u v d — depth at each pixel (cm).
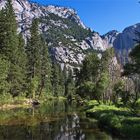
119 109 5684
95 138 3130
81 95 9331
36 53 10825
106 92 8069
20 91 9062
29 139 3112
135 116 4319
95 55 10006
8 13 8575
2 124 4162
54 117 5138
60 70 17862
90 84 8862
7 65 7812
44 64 12131
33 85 9850
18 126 4016
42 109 6769
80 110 6588
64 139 3112
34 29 10956
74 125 4156
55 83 15538
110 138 3089
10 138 3148
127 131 3184
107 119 4109
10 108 6925
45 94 12306
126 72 4394
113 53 8794
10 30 8431
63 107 7588
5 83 7531
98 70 9369
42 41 12419
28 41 10956
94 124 4228
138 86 5634
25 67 9800
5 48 8325
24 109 6650
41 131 3641
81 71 10156
